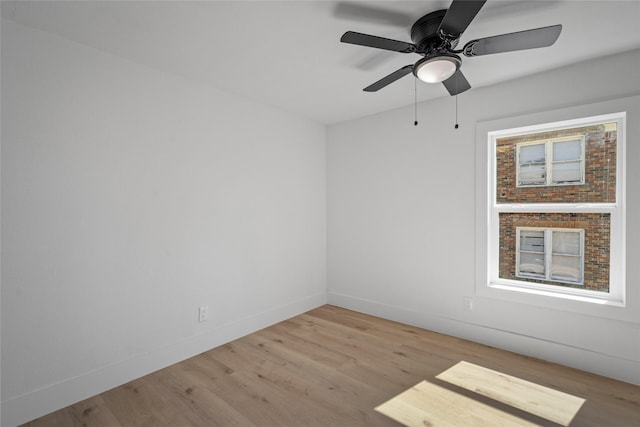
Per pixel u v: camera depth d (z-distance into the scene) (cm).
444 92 286
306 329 312
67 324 194
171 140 245
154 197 235
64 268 193
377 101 309
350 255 373
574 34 191
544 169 258
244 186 299
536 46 161
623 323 217
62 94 192
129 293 222
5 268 173
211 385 215
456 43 173
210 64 230
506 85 262
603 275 233
